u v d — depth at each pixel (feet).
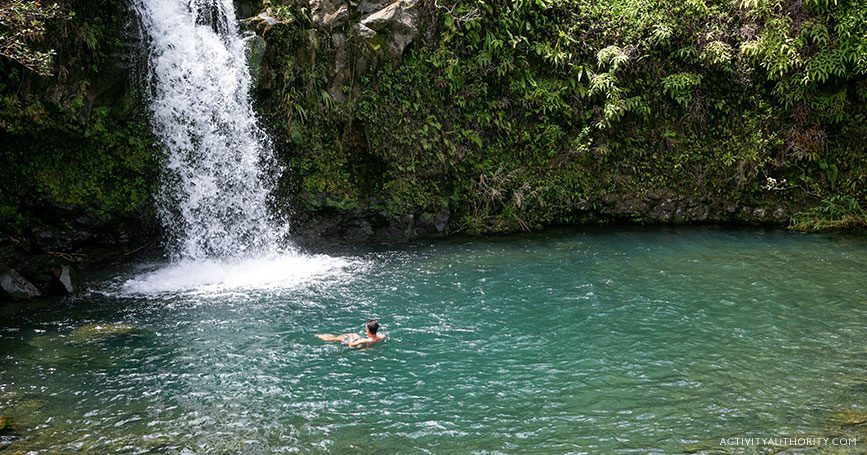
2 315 32.27
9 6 30.94
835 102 52.34
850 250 44.34
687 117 54.34
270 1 45.01
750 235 49.55
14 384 24.85
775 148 53.88
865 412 22.39
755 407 22.88
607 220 54.34
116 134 39.70
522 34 52.65
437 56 50.08
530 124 53.31
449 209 51.34
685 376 25.52
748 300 34.45
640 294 35.65
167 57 40.86
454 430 21.61
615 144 54.13
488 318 32.22
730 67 53.47
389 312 33.04
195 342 29.09
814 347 28.19
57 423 21.99
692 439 20.74
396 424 22.07
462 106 51.08
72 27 36.50
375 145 48.39
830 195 52.90
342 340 29.35
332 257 43.80
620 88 53.26
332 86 46.96
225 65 42.50
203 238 42.45
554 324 31.35
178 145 41.42
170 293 35.88
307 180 46.68
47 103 36.37
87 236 39.81
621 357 27.45
